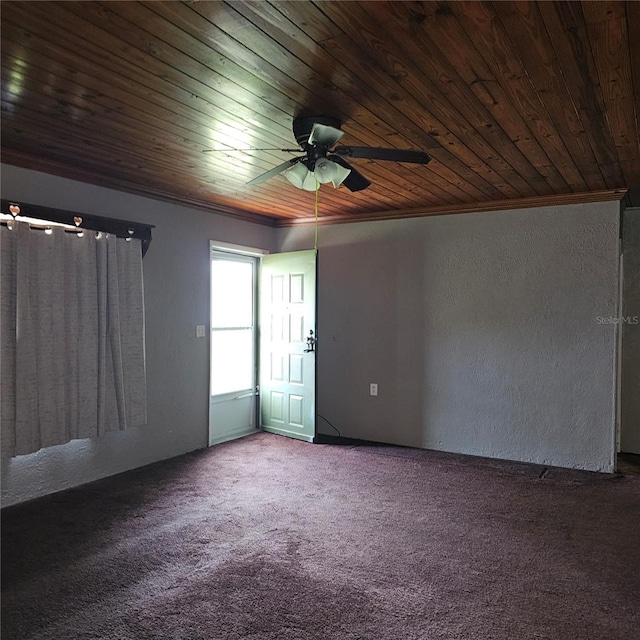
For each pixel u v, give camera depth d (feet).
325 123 8.40
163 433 14.35
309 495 11.74
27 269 10.67
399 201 14.84
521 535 9.73
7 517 10.29
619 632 6.82
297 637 6.66
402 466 14.01
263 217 17.65
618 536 9.72
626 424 15.72
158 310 14.12
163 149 10.25
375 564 8.58
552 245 14.11
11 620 6.96
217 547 9.14
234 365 17.58
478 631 6.82
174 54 6.46
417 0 5.29
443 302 15.67
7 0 5.30
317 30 5.88
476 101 7.76
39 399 10.90
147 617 7.06
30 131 9.23
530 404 14.48
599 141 9.45
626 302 15.64
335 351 17.58
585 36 5.94
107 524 10.04
